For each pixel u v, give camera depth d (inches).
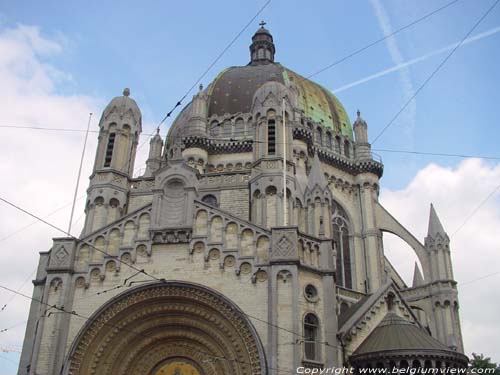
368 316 1460.4
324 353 1235.9
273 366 1160.2
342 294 1839.3
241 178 1801.2
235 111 2418.8
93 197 1716.3
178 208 1409.9
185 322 1320.1
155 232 1369.3
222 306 1273.4
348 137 2549.2
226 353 1273.4
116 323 1309.1
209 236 1352.1
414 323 1582.2
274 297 1230.9
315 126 2432.3
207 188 1787.6
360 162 2412.6
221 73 2677.2
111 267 1354.6
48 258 1425.9
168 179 1445.6
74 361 1248.2
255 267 1288.1
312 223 1753.2
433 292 1999.3
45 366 1233.4
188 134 2269.9
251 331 1216.2
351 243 2257.6
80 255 1378.0
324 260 1339.8
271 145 1713.8
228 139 2299.5
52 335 1266.0
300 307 1240.2
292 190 1673.2
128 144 1825.8
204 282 1298.0
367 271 2182.6
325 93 2721.5
